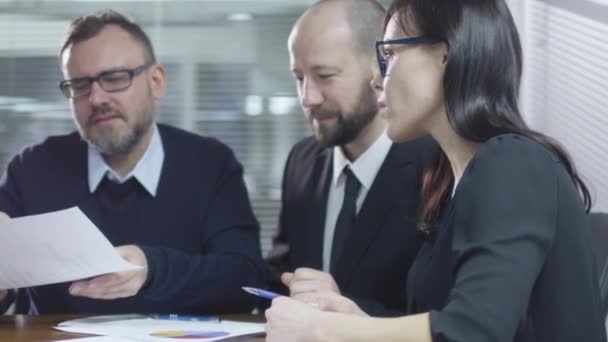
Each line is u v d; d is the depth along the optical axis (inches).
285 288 83.6
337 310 56.0
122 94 82.4
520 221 42.9
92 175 84.8
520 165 44.5
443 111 50.1
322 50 77.5
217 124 131.7
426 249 52.5
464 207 44.9
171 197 85.2
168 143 88.2
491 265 41.4
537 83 106.1
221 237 84.0
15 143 130.9
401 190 76.8
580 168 98.8
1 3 131.3
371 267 76.2
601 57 97.9
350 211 79.1
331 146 79.7
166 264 72.4
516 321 41.0
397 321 42.2
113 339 54.5
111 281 66.4
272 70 131.3
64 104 131.1
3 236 58.9
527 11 108.7
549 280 45.3
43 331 59.7
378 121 79.2
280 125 131.3
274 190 131.6
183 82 131.6
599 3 99.1
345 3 79.1
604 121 96.7
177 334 56.7
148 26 131.4
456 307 40.9
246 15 131.2
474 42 47.9
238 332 57.9
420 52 49.7
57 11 131.5
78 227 57.3
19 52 131.2
